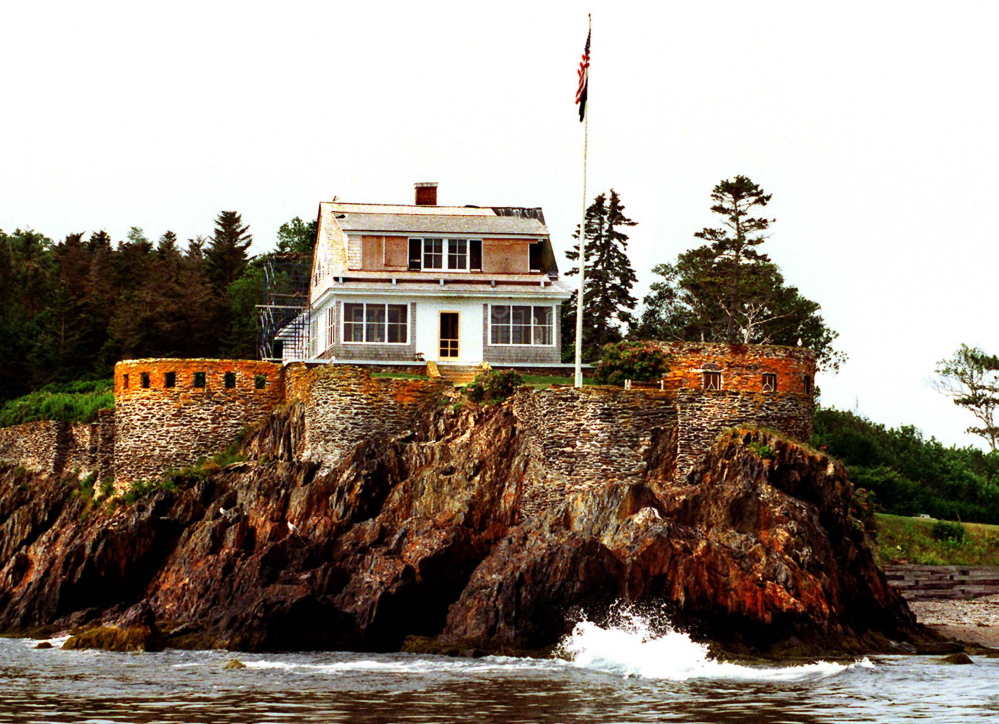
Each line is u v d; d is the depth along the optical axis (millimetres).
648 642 69750
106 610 82688
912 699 58562
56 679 62812
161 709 55438
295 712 54906
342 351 99188
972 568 95938
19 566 93750
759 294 130625
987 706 56906
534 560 72062
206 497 88062
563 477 81375
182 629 76250
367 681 62281
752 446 80250
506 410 85500
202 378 95250
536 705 56688
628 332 134375
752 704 57281
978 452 137625
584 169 87125
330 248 106062
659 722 53312
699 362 88750
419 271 103000
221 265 167750
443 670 65438
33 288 145875
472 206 120688
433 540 77062
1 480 105500
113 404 103562
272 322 119438
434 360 100375
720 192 129000
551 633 71062
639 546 71938
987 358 152625
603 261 130875
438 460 84000
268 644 72562
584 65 87625
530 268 105438
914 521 103688
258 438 94188
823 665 67188
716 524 75875
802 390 88438
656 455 82125
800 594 72688
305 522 83125
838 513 78375
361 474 83312
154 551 85312
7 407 113625
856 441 124125
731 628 71438
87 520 94500
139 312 129125
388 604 73625
